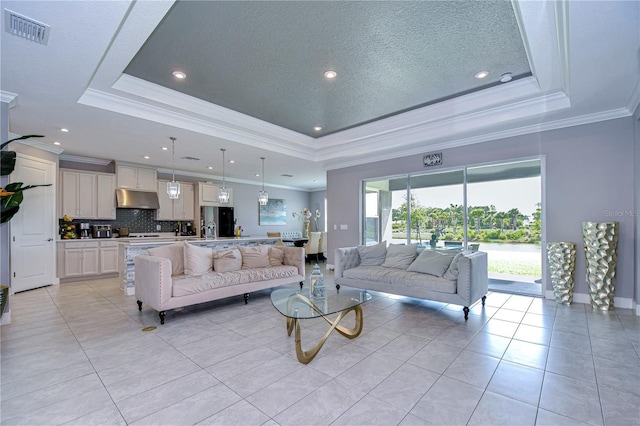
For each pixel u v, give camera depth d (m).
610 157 3.86
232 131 4.97
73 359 2.46
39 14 2.06
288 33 2.72
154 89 3.76
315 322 3.41
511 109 4.07
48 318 3.52
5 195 3.11
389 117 5.00
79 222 6.24
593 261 3.79
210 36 2.76
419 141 5.12
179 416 1.73
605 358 2.42
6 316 3.34
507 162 4.67
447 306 3.99
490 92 3.96
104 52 2.55
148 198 6.97
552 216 4.26
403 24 2.61
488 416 1.72
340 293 3.22
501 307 3.89
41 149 5.17
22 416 1.73
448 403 1.84
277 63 3.25
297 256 4.91
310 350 2.48
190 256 4.14
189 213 7.96
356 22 2.57
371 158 6.32
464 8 2.41
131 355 2.53
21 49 2.45
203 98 4.18
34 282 5.04
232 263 4.38
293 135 5.79
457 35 2.77
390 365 2.34
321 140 6.24
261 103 4.36
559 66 3.05
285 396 1.92
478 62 3.26
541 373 2.20
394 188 6.13
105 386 2.05
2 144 3.17
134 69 3.37
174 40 2.81
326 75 3.52
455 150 5.20
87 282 5.64
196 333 3.05
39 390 2.00
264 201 5.95
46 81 2.98
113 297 4.51
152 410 1.78
